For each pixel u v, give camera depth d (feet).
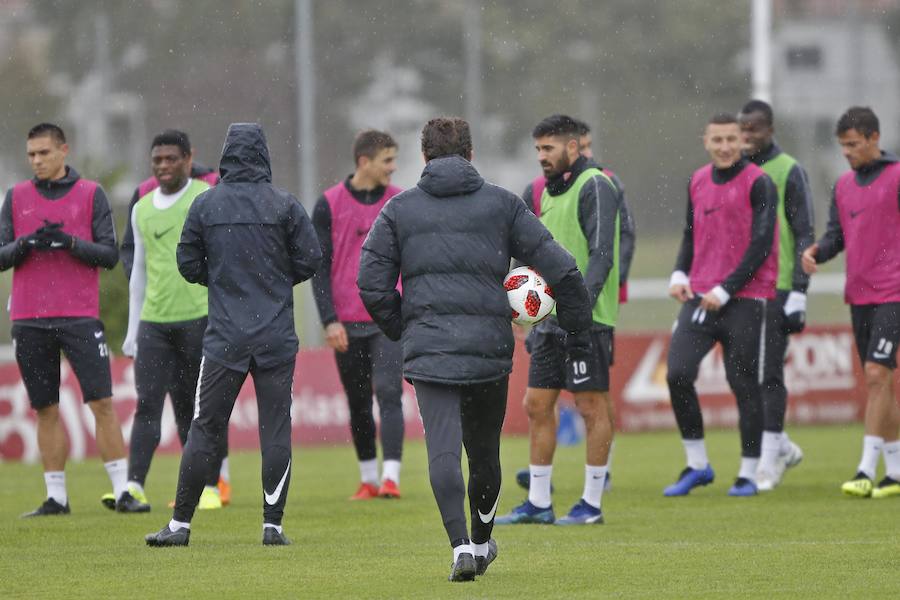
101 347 109.29
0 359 210.79
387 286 72.28
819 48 258.16
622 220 119.85
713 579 72.84
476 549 73.92
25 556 82.84
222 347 84.33
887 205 115.24
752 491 116.57
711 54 286.66
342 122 260.62
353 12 263.90
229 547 86.12
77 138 277.03
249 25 264.72
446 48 269.03
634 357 185.78
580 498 106.11
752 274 113.60
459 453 70.28
